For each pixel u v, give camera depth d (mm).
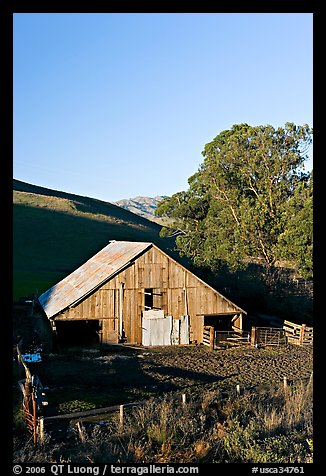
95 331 29078
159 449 11758
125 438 12570
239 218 39688
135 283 28688
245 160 40062
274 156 39062
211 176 42406
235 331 30766
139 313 28766
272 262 40312
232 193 40500
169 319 29266
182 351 27562
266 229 37188
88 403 16953
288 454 11344
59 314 27172
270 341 30328
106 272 29500
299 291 42156
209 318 34281
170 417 13711
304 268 32938
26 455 11484
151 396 18188
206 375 21984
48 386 19578
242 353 27250
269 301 40656
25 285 49750
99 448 11742
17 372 21219
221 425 13172
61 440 13086
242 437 12117
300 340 30062
